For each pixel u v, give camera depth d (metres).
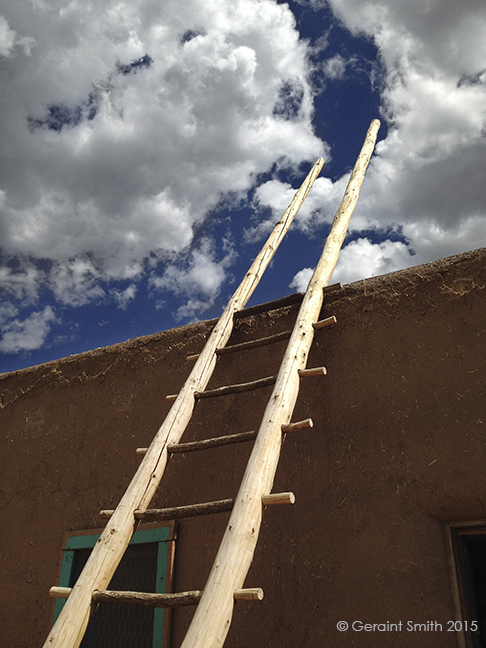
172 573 3.30
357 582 2.79
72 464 4.28
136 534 3.58
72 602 2.23
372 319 3.46
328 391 3.39
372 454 3.06
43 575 3.88
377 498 2.93
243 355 3.92
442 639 2.49
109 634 3.45
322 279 3.87
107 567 2.38
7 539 4.23
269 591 3.00
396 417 3.08
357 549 2.87
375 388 3.23
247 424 3.62
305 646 2.78
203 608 1.97
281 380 2.97
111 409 4.34
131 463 3.99
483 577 2.66
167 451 2.93
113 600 2.23
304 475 3.22
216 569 2.10
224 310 4.10
